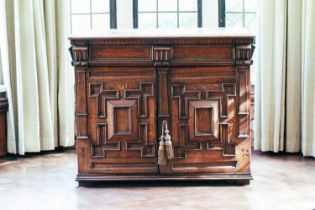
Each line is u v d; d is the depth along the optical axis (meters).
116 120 3.82
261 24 4.79
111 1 5.17
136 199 3.61
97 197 3.66
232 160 3.87
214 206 3.45
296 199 3.58
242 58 3.76
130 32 3.97
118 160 3.86
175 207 3.44
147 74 3.78
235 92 3.80
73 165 4.56
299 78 4.80
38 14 4.78
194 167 3.87
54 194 3.74
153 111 3.81
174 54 3.76
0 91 4.75
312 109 4.71
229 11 5.19
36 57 4.84
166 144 3.76
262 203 3.50
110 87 3.79
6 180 4.11
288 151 4.90
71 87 5.08
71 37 3.71
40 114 4.92
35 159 4.79
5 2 4.72
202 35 3.72
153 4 5.19
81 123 3.83
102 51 3.76
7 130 4.87
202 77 3.78
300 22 4.74
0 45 4.79
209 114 3.81
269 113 4.84
